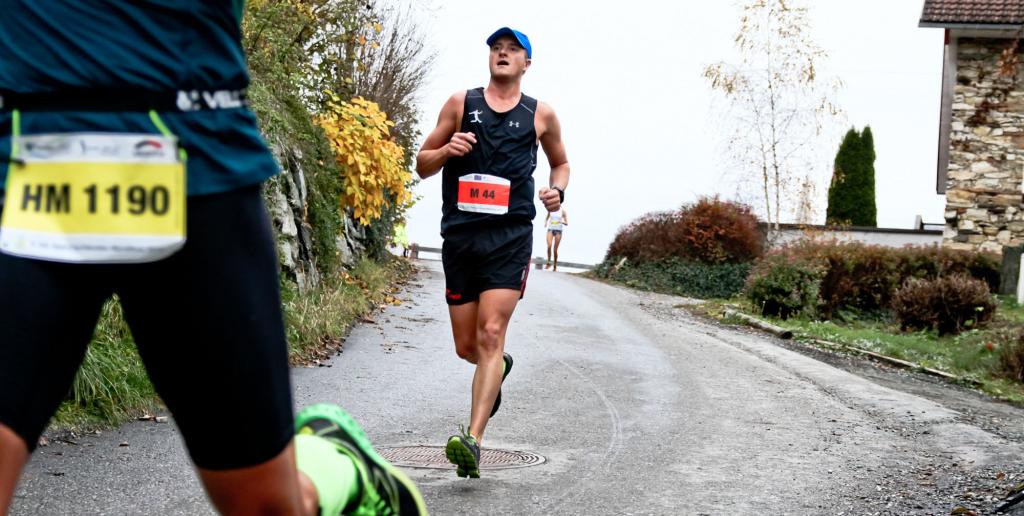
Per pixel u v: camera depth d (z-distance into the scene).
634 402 8.46
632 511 5.09
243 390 1.79
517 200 5.51
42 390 1.77
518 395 8.47
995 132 24.50
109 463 5.32
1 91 1.76
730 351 12.62
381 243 18.41
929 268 21.33
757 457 6.57
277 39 12.71
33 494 4.67
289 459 1.89
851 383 10.37
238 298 1.78
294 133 11.88
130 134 1.73
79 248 1.72
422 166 5.57
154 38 1.75
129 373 6.64
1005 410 10.25
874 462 6.62
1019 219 24.44
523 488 5.41
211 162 1.77
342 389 8.12
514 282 5.46
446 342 11.16
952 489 5.87
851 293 19.72
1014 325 17.31
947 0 24.19
